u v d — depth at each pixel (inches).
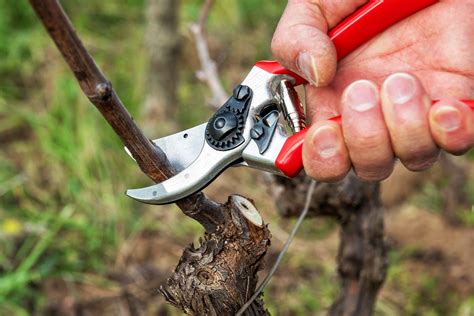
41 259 36.2
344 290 25.9
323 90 21.0
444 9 20.8
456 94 20.5
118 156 41.8
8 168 41.4
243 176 41.3
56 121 43.2
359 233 25.2
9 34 49.6
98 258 36.7
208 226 19.1
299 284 35.0
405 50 21.0
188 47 49.8
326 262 35.9
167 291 19.3
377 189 25.1
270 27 52.1
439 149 17.9
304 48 19.2
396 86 17.4
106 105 16.7
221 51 50.4
